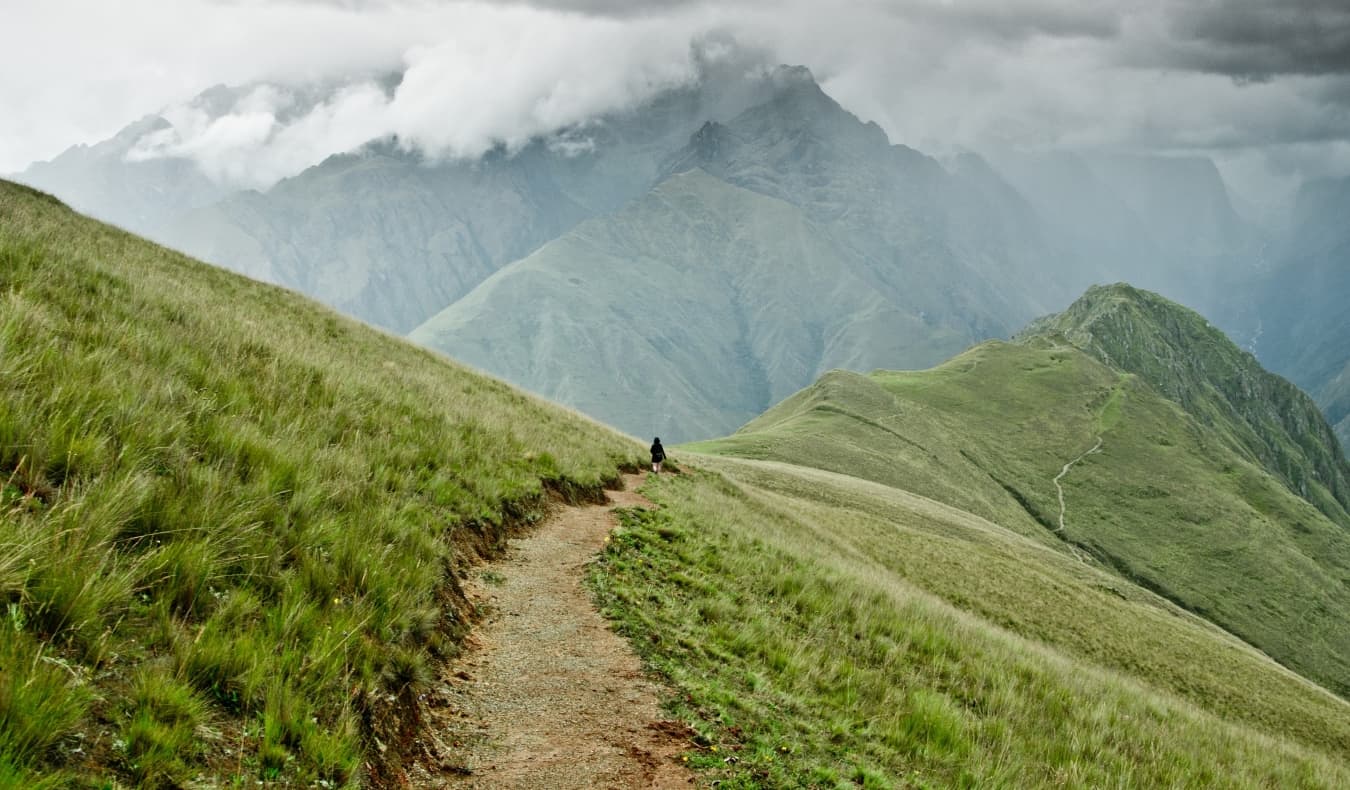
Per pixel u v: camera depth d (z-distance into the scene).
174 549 6.34
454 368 34.78
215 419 9.70
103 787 4.20
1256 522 169.00
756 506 37.38
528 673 8.75
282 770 5.14
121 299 13.71
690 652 10.64
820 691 11.74
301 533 8.15
